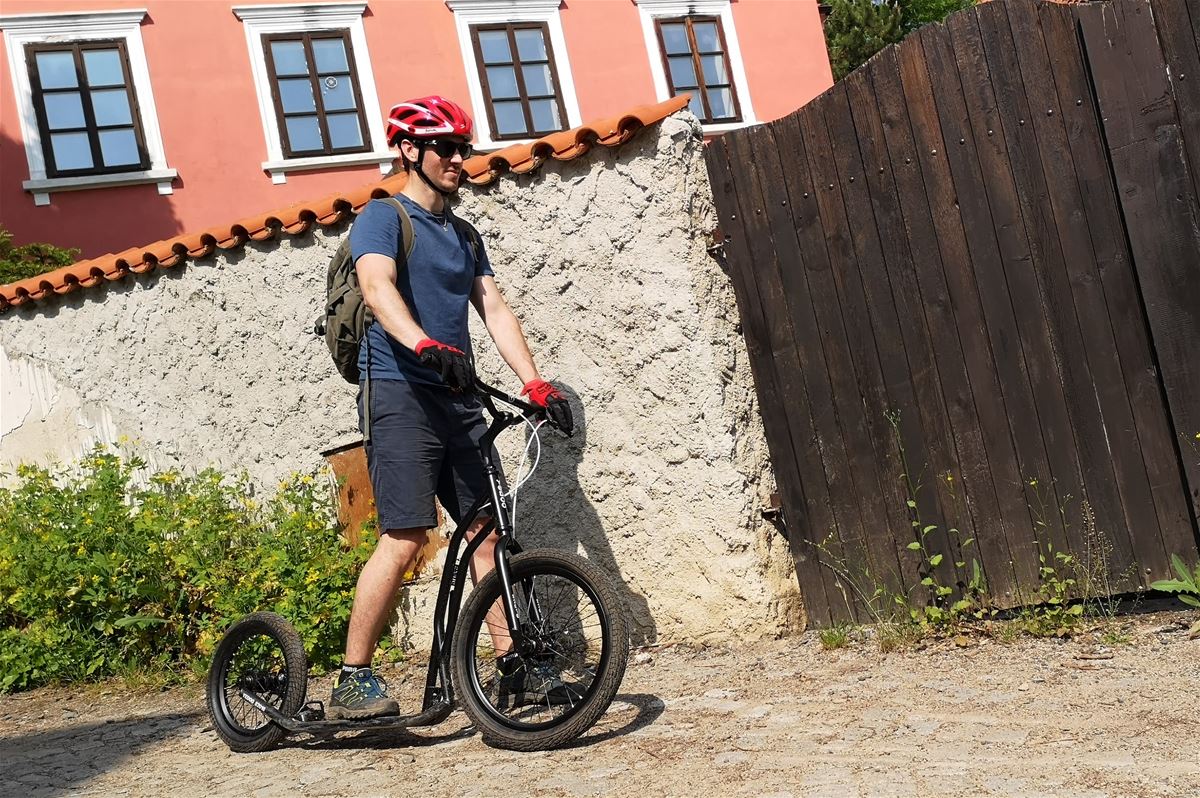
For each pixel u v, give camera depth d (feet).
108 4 48.93
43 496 21.21
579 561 11.89
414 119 12.83
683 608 15.84
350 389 19.08
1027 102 13.76
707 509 15.52
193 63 49.80
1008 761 9.70
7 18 47.24
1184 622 13.00
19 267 36.68
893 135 14.51
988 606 14.28
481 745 12.39
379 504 12.76
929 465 14.56
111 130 48.19
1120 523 13.53
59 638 19.26
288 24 51.49
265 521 20.06
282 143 50.60
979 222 14.07
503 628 12.34
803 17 60.95
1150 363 13.32
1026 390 13.93
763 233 15.44
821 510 15.33
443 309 12.94
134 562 19.30
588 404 16.40
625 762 11.05
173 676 18.42
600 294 16.17
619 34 57.26
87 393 22.72
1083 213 13.55
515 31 55.52
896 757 10.15
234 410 20.58
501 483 12.45
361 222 12.70
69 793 12.50
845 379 15.03
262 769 12.62
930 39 14.21
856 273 14.87
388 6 53.21
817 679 13.12
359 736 13.56
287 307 19.61
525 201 16.69
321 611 17.99
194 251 20.49
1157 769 9.13
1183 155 12.96
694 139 15.67
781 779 9.96
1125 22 13.19
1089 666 12.11
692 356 15.46
